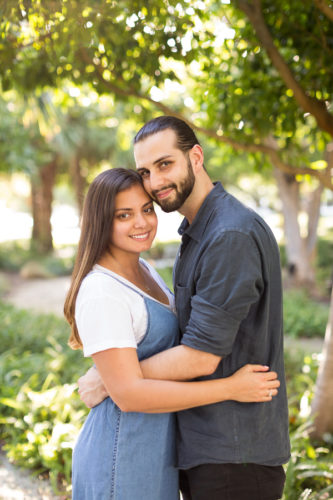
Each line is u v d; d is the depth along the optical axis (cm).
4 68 321
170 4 259
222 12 370
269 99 359
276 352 177
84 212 184
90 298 167
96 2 245
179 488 197
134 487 174
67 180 2292
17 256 1856
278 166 362
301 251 1153
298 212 1157
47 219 2025
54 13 253
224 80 374
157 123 171
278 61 299
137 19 277
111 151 1841
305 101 309
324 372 362
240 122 376
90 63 310
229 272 153
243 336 169
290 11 314
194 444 173
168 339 180
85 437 185
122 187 177
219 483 171
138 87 335
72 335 190
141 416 177
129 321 168
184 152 170
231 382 164
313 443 359
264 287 167
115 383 160
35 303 1115
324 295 1173
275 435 176
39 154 1329
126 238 181
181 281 178
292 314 853
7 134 931
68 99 443
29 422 367
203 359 156
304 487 295
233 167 1543
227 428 167
